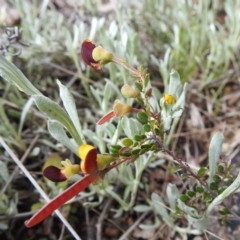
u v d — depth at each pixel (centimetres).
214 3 23
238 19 22
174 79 14
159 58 23
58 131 13
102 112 19
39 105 12
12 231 17
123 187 18
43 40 22
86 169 10
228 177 14
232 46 22
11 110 19
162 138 12
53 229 18
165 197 18
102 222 17
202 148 20
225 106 21
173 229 17
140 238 17
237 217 15
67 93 13
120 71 19
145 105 12
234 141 20
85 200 18
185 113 21
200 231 16
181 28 21
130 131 13
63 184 17
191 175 14
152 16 23
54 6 26
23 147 19
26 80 13
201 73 23
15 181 18
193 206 14
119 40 20
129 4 25
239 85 22
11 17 24
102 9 26
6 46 18
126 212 18
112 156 11
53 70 22
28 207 18
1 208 16
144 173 19
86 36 23
